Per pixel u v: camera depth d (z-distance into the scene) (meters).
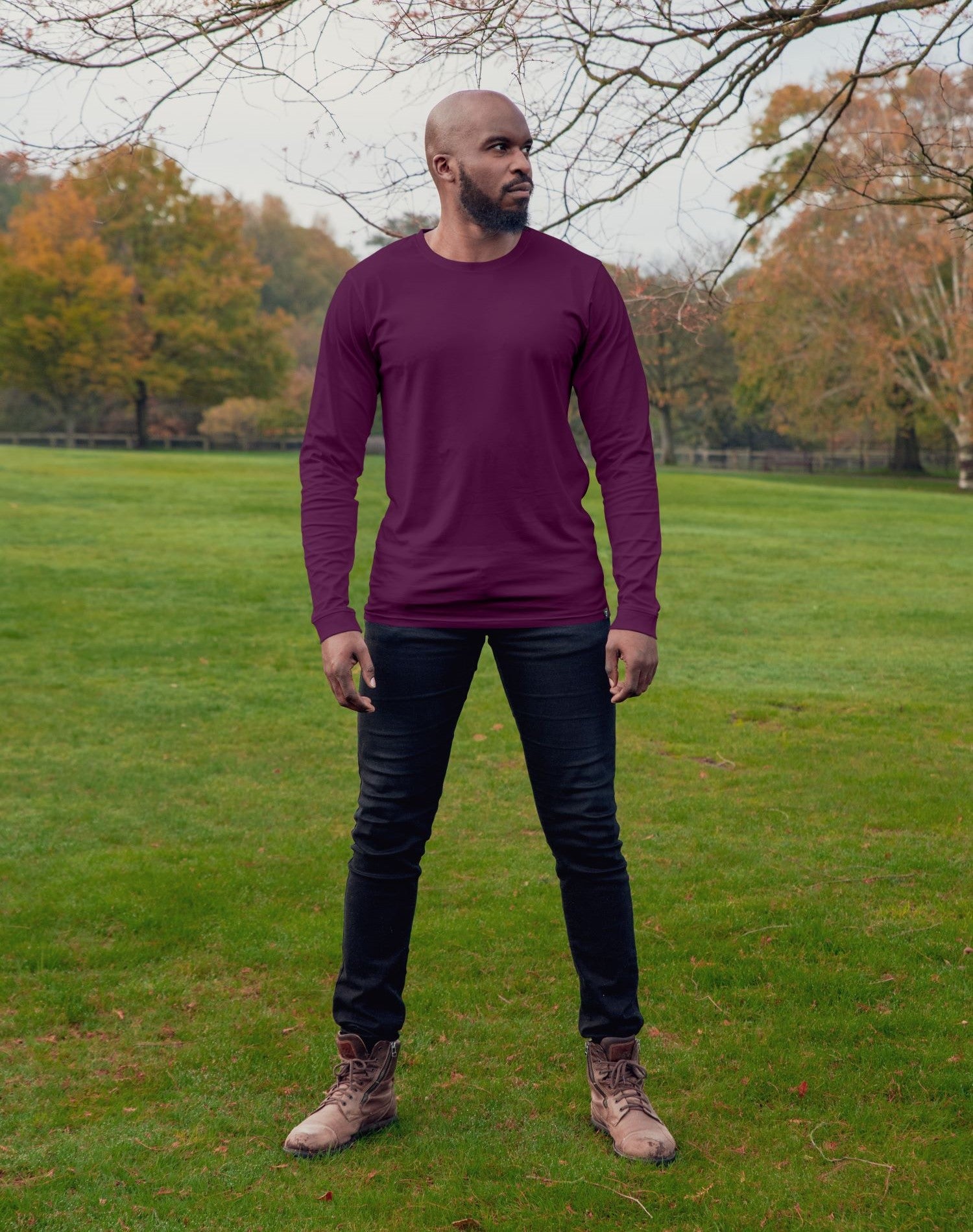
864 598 12.45
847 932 3.63
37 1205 2.16
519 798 5.39
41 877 4.17
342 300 2.27
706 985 3.23
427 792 2.33
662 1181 2.24
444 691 2.28
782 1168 2.30
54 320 52.00
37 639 9.15
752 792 5.49
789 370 41.19
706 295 4.93
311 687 7.85
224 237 56.41
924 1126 2.47
